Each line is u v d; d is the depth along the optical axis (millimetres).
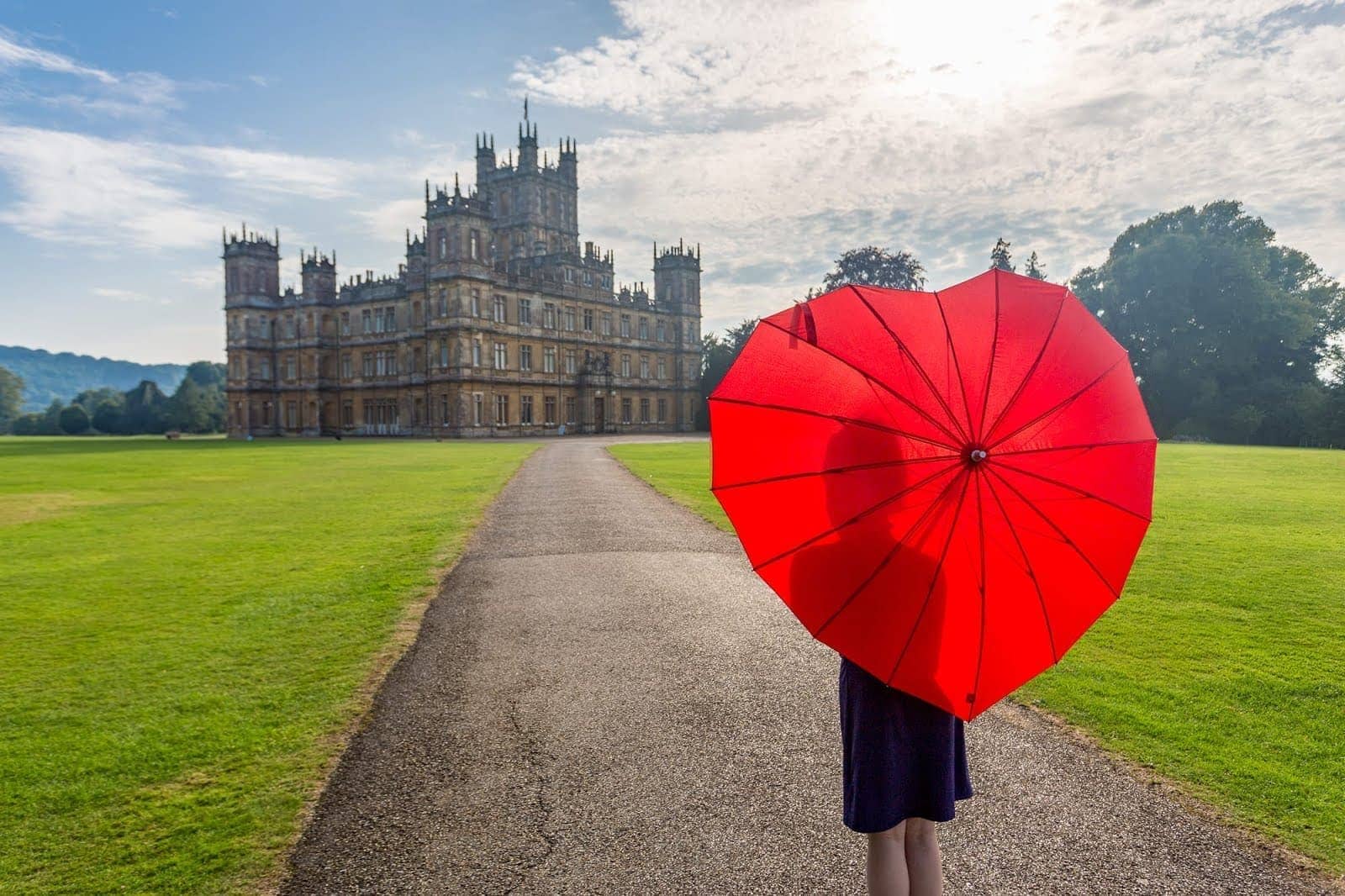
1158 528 15289
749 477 2971
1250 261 70125
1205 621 8750
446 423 81000
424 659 7727
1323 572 11242
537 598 10164
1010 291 3031
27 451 50844
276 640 8328
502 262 86750
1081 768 5293
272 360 99562
